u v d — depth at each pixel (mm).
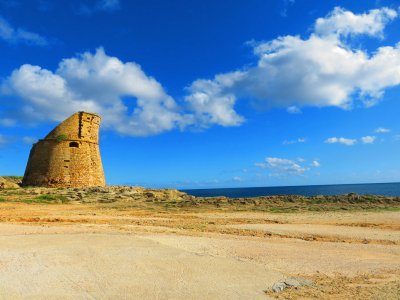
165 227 19750
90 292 8430
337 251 14625
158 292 8547
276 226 21266
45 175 40250
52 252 11539
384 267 12141
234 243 15219
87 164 41750
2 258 10828
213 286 9102
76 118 42031
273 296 8641
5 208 26609
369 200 32500
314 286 9625
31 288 8562
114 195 34156
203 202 31750
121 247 12320
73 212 25875
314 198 33344
